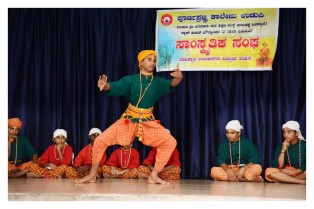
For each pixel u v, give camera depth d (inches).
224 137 236.2
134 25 242.8
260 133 233.1
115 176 227.9
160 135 198.2
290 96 230.5
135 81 200.7
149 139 200.7
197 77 239.3
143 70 203.5
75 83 244.8
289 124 217.6
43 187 187.3
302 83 230.2
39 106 246.5
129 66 241.6
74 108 243.8
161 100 241.4
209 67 235.5
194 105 238.8
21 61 246.4
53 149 237.1
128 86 200.7
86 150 232.7
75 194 167.0
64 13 246.4
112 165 231.0
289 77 231.0
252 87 235.5
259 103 234.4
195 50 236.7
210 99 238.4
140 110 201.5
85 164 231.6
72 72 245.4
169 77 240.8
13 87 245.9
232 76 237.3
